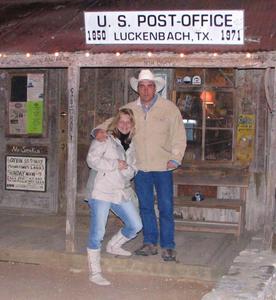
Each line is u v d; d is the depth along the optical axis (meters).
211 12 5.68
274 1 6.79
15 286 5.78
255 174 7.57
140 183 6.21
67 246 6.39
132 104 6.20
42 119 8.41
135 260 6.09
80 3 7.65
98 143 5.79
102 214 5.80
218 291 4.62
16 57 6.37
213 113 7.70
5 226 7.71
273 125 5.74
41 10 7.62
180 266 5.97
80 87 8.20
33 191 8.52
